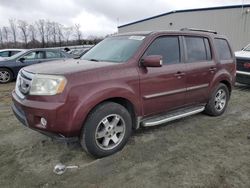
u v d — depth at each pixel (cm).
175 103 454
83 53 499
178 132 461
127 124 388
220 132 463
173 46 451
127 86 376
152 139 429
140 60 398
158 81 415
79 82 333
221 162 355
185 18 2359
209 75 511
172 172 330
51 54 1162
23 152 389
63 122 324
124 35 465
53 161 361
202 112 568
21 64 1094
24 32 4538
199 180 313
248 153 382
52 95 323
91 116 349
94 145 355
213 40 538
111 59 414
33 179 320
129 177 321
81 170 338
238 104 661
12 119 543
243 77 825
